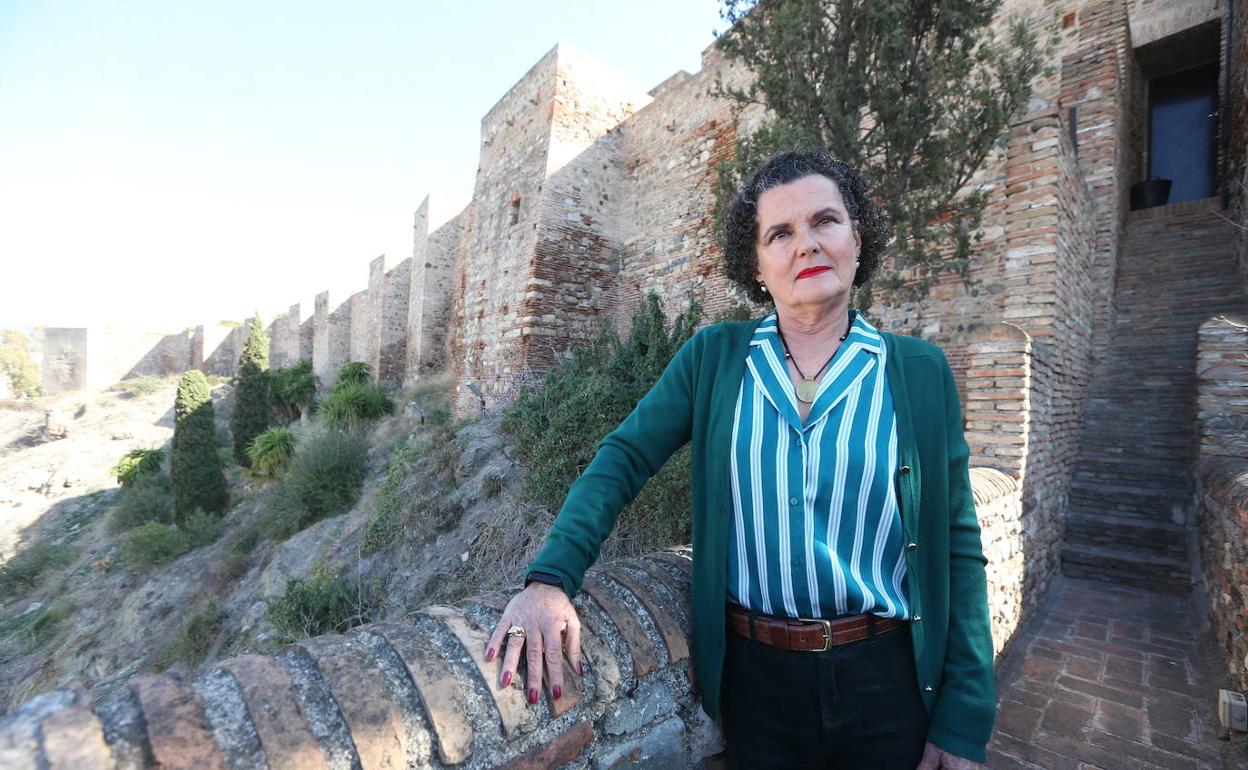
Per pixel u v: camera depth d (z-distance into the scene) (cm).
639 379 706
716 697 122
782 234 128
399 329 2434
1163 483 585
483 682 96
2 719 67
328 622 738
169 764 69
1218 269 816
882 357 125
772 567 116
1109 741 302
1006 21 820
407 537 843
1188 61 1159
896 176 506
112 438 3023
